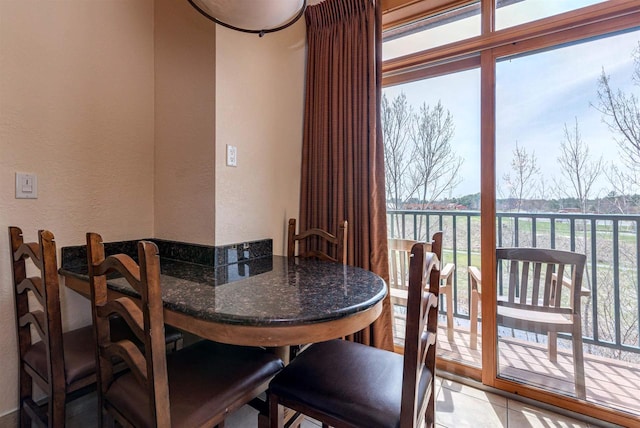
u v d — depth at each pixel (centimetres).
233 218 175
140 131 188
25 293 138
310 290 120
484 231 187
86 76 165
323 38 219
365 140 202
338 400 94
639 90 151
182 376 104
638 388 154
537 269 175
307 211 226
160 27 190
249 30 144
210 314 96
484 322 187
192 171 174
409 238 220
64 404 117
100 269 96
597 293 162
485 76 187
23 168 144
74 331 147
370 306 106
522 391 176
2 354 141
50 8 152
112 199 175
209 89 166
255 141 189
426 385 105
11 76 140
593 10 155
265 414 108
